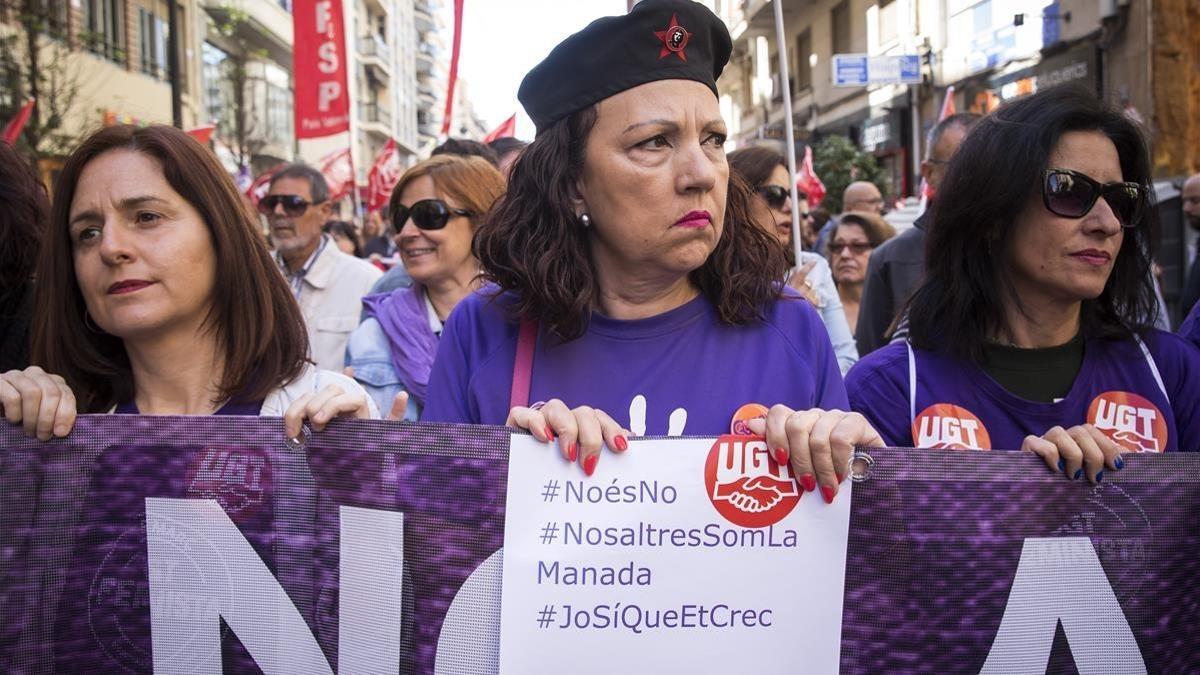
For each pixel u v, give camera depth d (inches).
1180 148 405.1
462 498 61.9
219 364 73.9
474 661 61.7
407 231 130.2
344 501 64.0
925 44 541.6
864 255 189.2
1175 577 63.2
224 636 65.6
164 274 68.6
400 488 62.8
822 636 60.6
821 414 60.4
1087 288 73.0
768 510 60.5
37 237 93.4
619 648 60.1
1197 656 63.7
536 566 60.4
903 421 77.6
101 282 68.7
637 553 60.3
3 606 63.9
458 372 72.1
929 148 173.0
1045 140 73.2
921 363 78.6
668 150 64.0
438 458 62.3
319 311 176.4
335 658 64.2
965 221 76.9
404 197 131.6
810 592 60.6
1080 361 77.9
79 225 69.5
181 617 65.9
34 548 64.7
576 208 67.7
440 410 71.2
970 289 77.4
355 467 63.7
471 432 61.9
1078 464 61.2
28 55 497.7
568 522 60.6
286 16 1232.8
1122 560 62.7
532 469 61.0
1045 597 62.2
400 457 62.9
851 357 145.4
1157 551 62.9
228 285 72.4
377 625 63.2
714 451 60.7
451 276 131.1
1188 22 399.5
